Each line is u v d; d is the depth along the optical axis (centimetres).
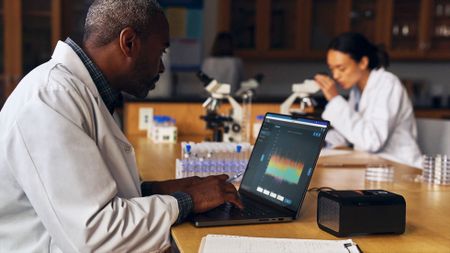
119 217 131
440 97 554
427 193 193
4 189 141
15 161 132
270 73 609
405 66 616
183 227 144
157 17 151
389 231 139
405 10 581
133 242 132
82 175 129
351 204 136
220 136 305
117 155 148
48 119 129
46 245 144
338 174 227
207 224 144
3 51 504
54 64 144
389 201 139
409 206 173
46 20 510
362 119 290
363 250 129
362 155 276
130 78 152
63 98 133
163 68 160
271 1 575
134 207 135
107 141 145
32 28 508
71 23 518
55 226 129
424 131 318
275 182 164
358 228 137
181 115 350
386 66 322
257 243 127
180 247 129
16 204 143
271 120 180
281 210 156
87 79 145
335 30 583
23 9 505
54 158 128
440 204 176
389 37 581
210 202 151
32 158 129
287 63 610
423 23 580
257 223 148
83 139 132
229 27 573
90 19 149
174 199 143
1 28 502
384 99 292
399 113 297
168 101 347
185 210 145
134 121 347
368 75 305
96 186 130
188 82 597
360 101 305
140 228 133
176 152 276
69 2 516
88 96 142
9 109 139
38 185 129
